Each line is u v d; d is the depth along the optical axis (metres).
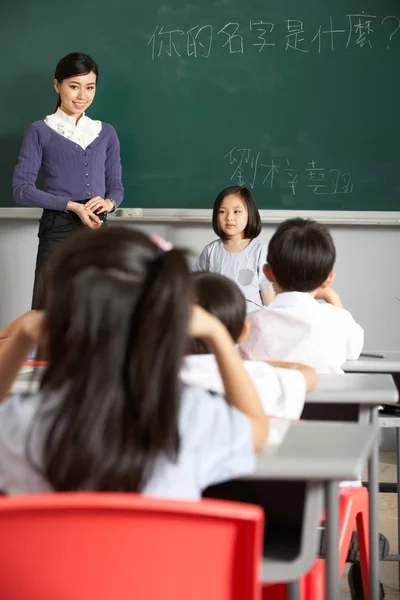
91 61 5.00
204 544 1.04
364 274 5.39
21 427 1.26
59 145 5.03
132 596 1.05
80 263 1.20
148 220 5.32
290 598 1.65
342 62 5.26
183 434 1.28
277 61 5.27
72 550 1.04
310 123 5.28
